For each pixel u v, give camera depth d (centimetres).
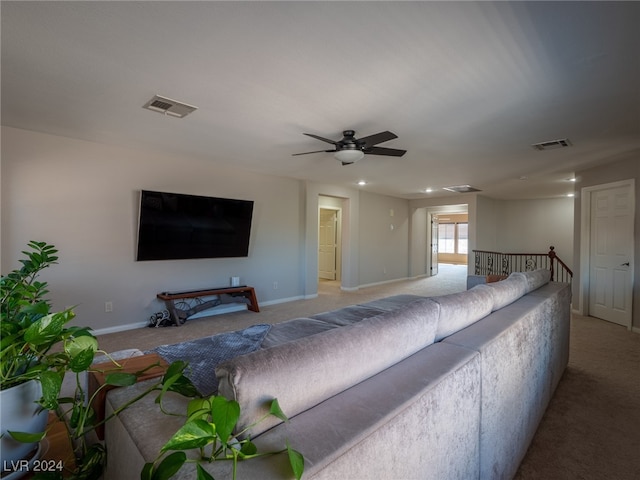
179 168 434
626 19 154
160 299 429
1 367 79
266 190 543
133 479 76
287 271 584
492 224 845
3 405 81
